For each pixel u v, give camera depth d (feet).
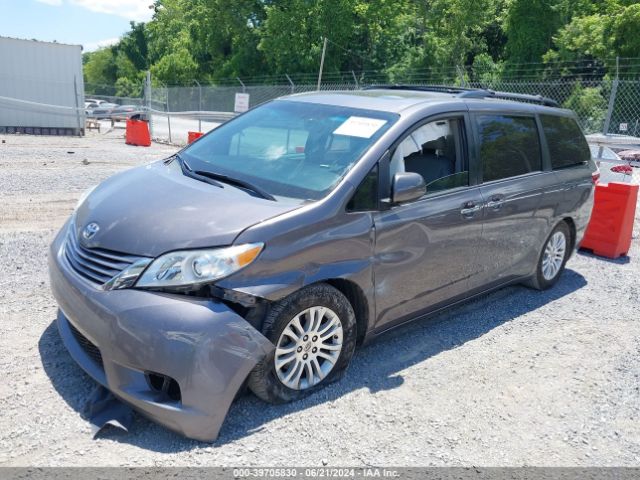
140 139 58.03
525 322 16.10
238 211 10.47
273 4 150.20
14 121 66.08
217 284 9.59
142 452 9.30
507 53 137.90
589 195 18.98
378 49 147.23
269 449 9.65
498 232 15.06
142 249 9.89
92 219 11.04
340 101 14.19
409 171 12.70
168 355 9.20
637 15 96.84
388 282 12.21
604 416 11.60
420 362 13.21
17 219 23.54
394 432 10.45
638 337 15.61
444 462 9.75
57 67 67.46
